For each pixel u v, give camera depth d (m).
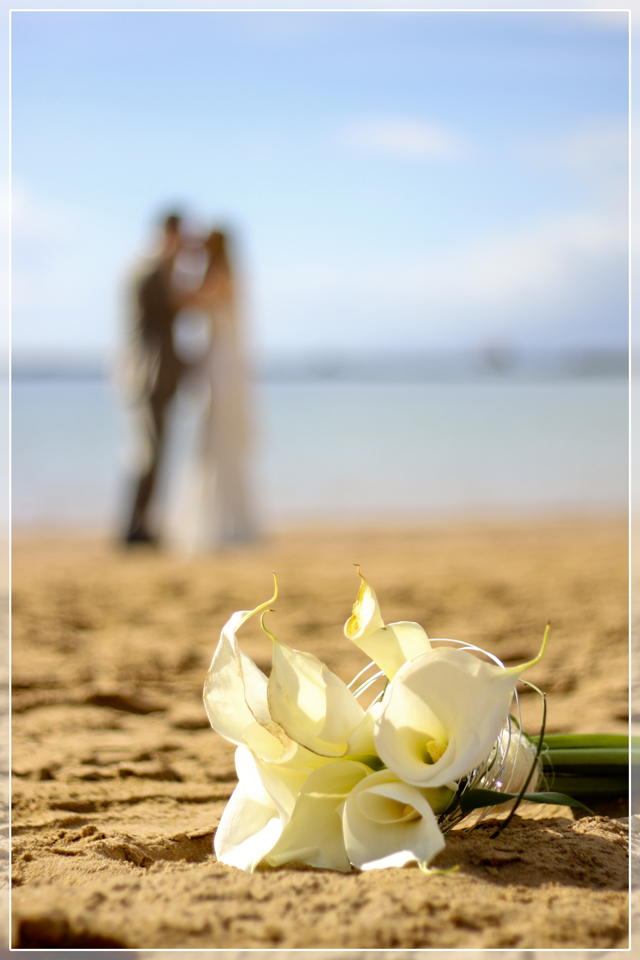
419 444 17.55
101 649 4.38
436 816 1.52
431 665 1.41
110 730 3.00
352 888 1.34
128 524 8.72
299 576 6.70
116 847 1.69
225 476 8.50
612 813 1.92
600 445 17.11
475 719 1.40
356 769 1.48
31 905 1.28
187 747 2.79
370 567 7.09
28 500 11.55
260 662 3.76
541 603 5.33
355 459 15.69
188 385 9.03
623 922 1.26
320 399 32.66
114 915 1.26
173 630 4.91
